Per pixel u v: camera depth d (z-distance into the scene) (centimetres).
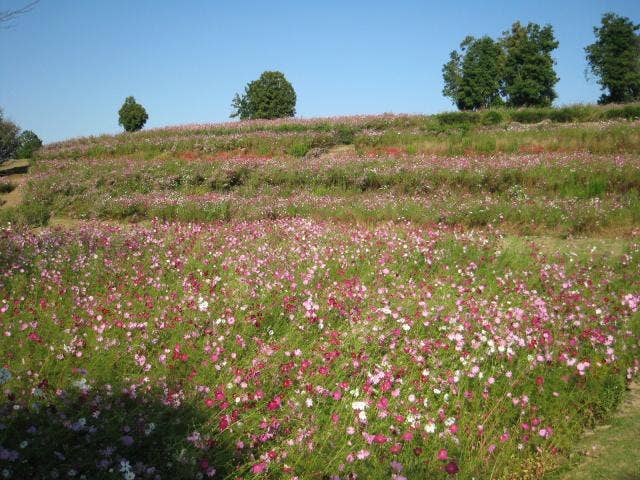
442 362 448
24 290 616
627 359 464
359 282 645
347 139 2209
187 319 514
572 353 468
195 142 2381
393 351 460
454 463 309
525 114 2378
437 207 1126
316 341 489
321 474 314
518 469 343
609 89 4366
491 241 841
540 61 4372
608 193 1162
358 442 343
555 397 414
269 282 618
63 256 746
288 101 4966
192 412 359
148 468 300
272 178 1540
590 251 806
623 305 566
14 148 2625
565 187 1211
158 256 764
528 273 711
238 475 312
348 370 430
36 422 321
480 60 4762
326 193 1404
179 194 1449
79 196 1491
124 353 441
